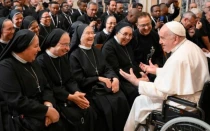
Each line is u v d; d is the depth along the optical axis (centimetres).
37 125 210
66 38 256
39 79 234
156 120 243
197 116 210
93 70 307
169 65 231
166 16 645
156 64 379
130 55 360
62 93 253
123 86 320
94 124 272
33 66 234
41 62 260
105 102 279
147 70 299
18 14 434
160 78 237
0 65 211
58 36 254
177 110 222
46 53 265
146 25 376
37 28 405
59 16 676
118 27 346
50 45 259
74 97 251
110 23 447
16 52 217
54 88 259
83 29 306
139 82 251
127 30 338
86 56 308
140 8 713
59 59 269
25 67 223
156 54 404
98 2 927
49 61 262
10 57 219
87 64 305
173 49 241
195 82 229
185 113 217
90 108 265
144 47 390
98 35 458
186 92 223
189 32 427
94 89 287
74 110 251
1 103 216
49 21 522
